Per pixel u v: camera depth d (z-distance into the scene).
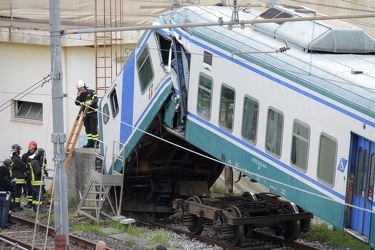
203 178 43.75
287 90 30.27
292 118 30.02
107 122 43.41
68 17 59.31
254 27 33.81
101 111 44.34
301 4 51.56
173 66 36.81
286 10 34.25
